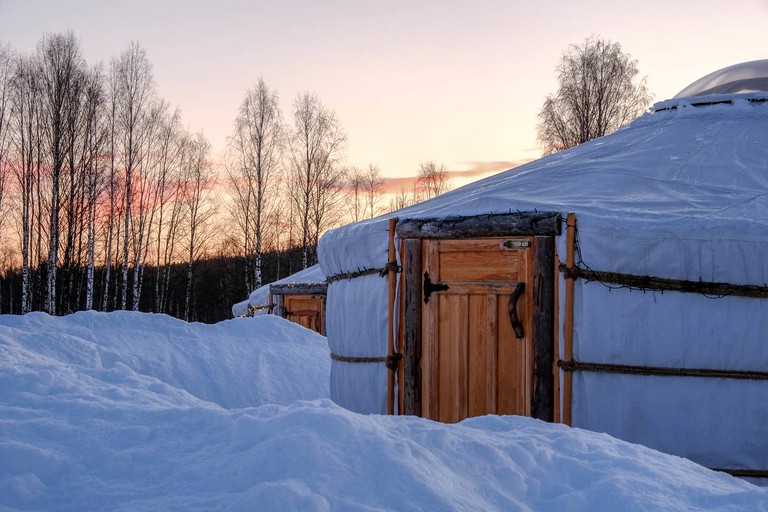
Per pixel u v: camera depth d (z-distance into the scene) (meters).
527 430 3.92
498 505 2.96
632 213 5.25
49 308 21.23
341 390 6.93
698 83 7.91
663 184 5.87
